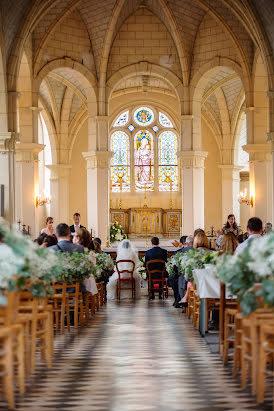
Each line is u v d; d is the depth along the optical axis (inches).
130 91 1254.9
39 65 885.2
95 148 946.1
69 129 1214.9
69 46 917.8
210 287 381.7
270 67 788.6
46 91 1157.1
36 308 303.6
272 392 264.5
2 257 243.3
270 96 789.2
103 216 948.6
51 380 290.2
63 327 442.3
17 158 893.2
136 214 1238.9
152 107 1291.8
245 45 892.6
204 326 424.5
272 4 740.0
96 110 943.7
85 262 453.4
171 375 301.1
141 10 941.8
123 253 701.9
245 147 915.4
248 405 243.6
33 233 887.1
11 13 751.1
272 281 235.9
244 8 794.2
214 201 1280.8
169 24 917.2
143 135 1289.4
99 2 884.6
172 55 944.9
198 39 932.6
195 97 941.8
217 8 872.9
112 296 705.0
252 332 258.2
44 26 871.7
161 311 579.8
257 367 257.9
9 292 248.4
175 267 596.1
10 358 241.0
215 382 285.3
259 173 915.4
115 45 945.5
